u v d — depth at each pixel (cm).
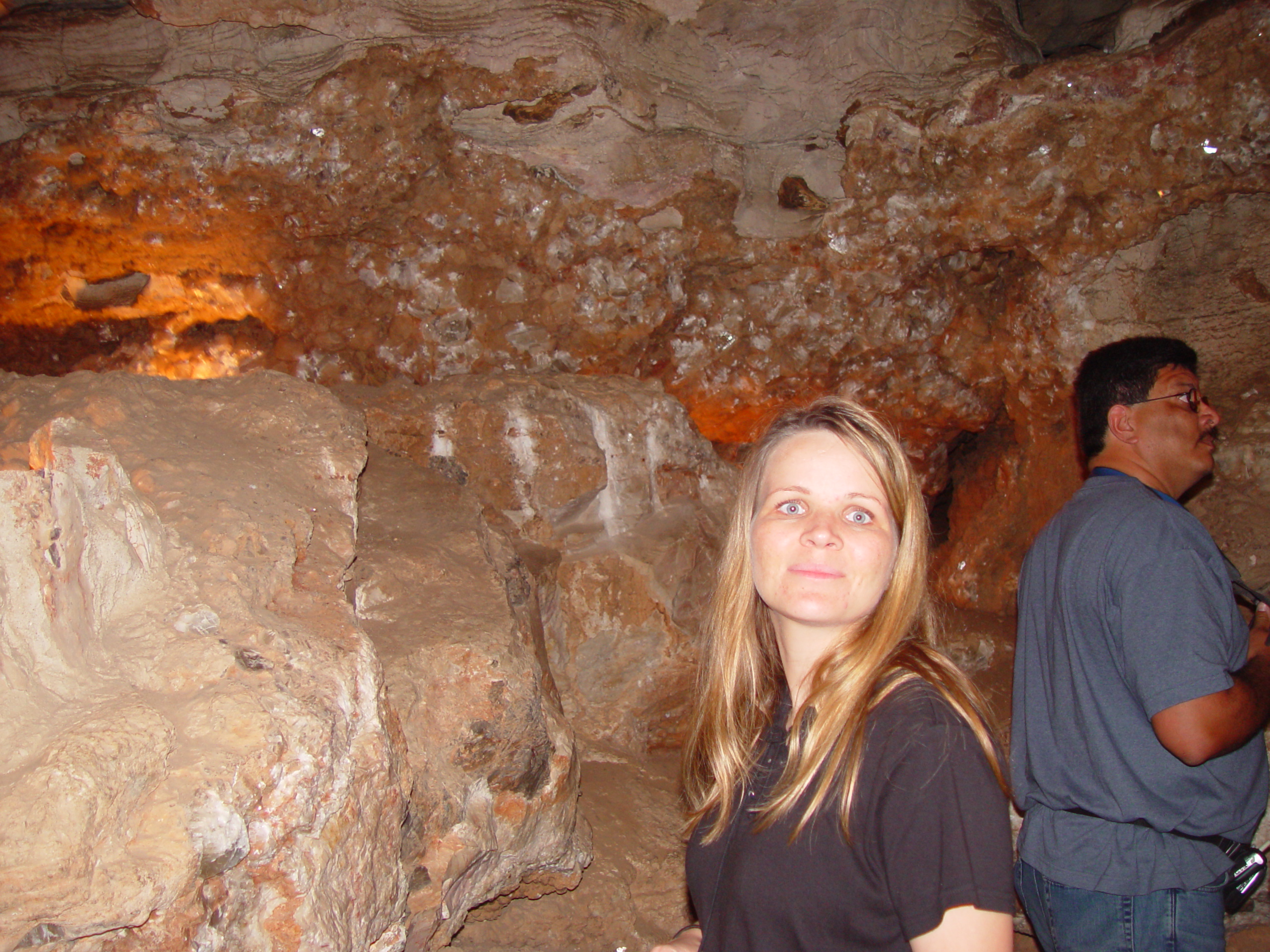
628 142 417
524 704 243
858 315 454
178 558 185
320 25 376
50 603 146
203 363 439
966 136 408
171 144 383
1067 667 202
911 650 137
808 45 421
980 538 471
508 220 419
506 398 371
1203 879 192
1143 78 385
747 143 438
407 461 342
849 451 145
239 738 151
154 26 377
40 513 145
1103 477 219
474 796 236
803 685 146
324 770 163
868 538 140
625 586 360
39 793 124
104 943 129
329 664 181
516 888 265
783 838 130
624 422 387
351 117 386
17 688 138
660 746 364
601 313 436
